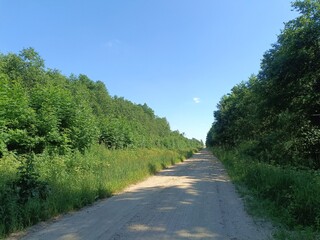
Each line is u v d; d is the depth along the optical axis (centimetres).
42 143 1667
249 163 1888
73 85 6116
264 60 2283
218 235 675
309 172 1125
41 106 1759
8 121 1536
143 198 1152
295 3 1941
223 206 1005
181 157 4253
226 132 4806
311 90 1941
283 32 2094
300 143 1953
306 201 786
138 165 2064
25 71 3688
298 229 700
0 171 1027
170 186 1488
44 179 1065
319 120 1961
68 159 1577
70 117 1952
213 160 4172
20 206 785
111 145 3281
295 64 1948
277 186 1056
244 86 3694
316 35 1838
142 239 643
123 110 9725
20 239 653
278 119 2266
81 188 1084
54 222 792
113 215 867
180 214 881
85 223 778
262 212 888
